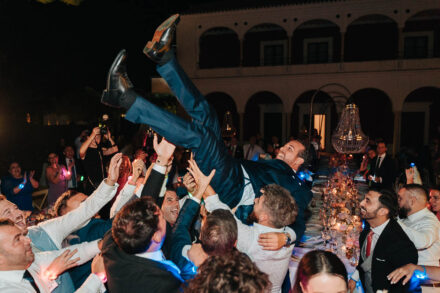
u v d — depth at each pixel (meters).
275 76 17.39
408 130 17.92
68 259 1.95
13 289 1.64
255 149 11.34
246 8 17.17
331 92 16.75
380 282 2.54
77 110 18.77
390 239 2.56
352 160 12.12
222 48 20.14
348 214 4.22
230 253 1.27
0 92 14.89
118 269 1.66
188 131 2.30
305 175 5.63
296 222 2.37
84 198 2.58
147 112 2.23
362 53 18.08
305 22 17.39
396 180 6.70
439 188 3.75
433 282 2.50
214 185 2.53
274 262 2.03
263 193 2.05
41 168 13.77
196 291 1.16
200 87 18.48
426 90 17.55
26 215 3.19
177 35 18.55
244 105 17.98
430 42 17.06
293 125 19.30
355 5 15.80
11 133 14.04
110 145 5.02
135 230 1.63
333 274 1.48
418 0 15.05
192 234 2.71
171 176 5.95
